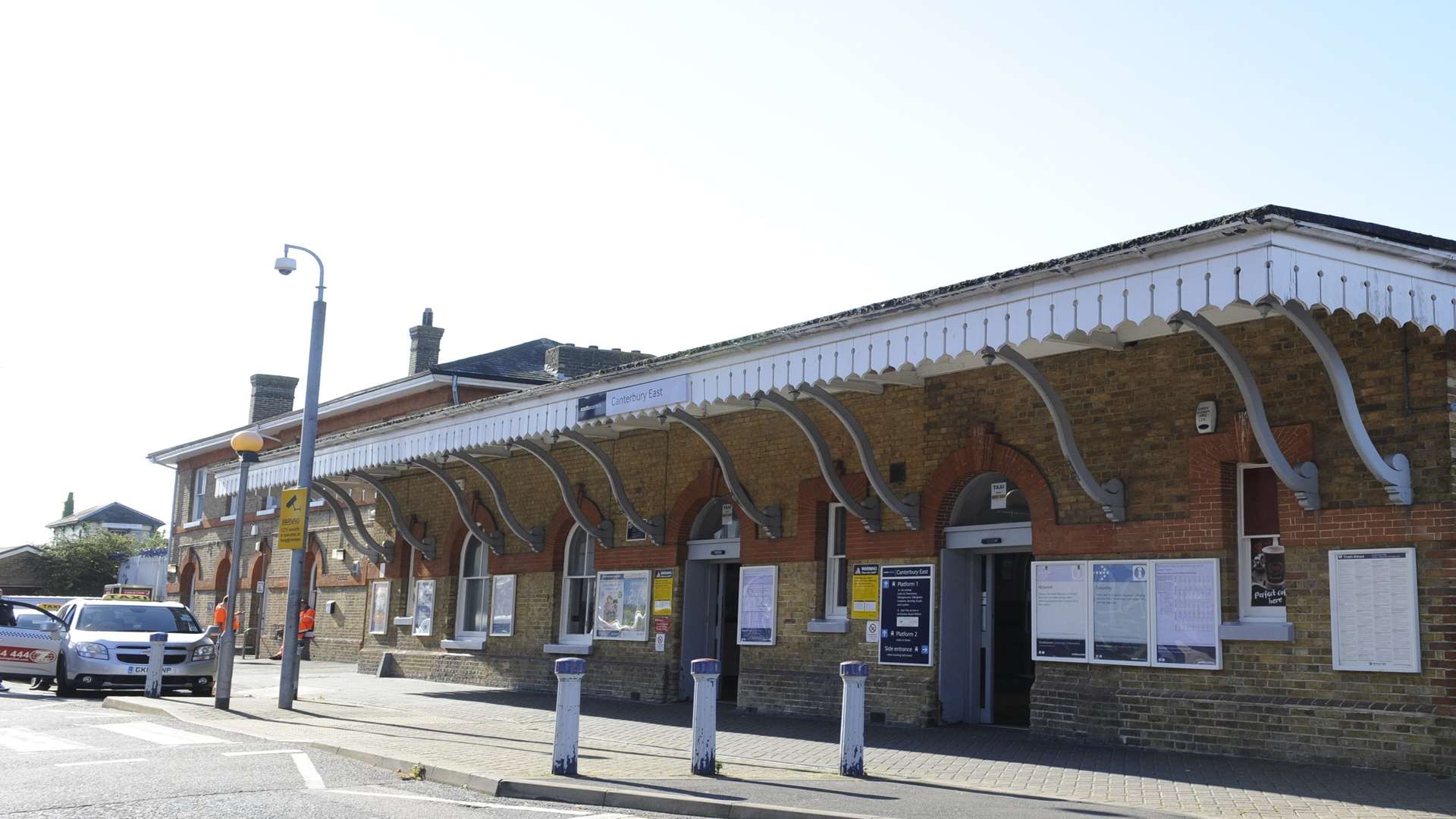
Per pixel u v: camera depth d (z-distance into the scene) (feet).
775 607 57.00
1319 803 30.48
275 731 45.50
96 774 33.65
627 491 66.69
